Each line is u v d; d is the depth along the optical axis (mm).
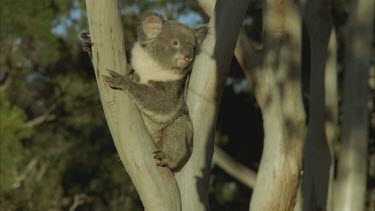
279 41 9875
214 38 8086
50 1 16641
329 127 11609
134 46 7895
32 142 18719
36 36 16531
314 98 11562
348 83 12898
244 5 8070
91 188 19078
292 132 9672
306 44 16875
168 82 7781
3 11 16234
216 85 8078
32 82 18719
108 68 6680
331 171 11500
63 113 18781
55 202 18328
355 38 12867
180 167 7984
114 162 19047
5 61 17688
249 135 18656
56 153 18969
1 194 16234
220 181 19141
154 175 7051
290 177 9602
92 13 6449
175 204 7184
